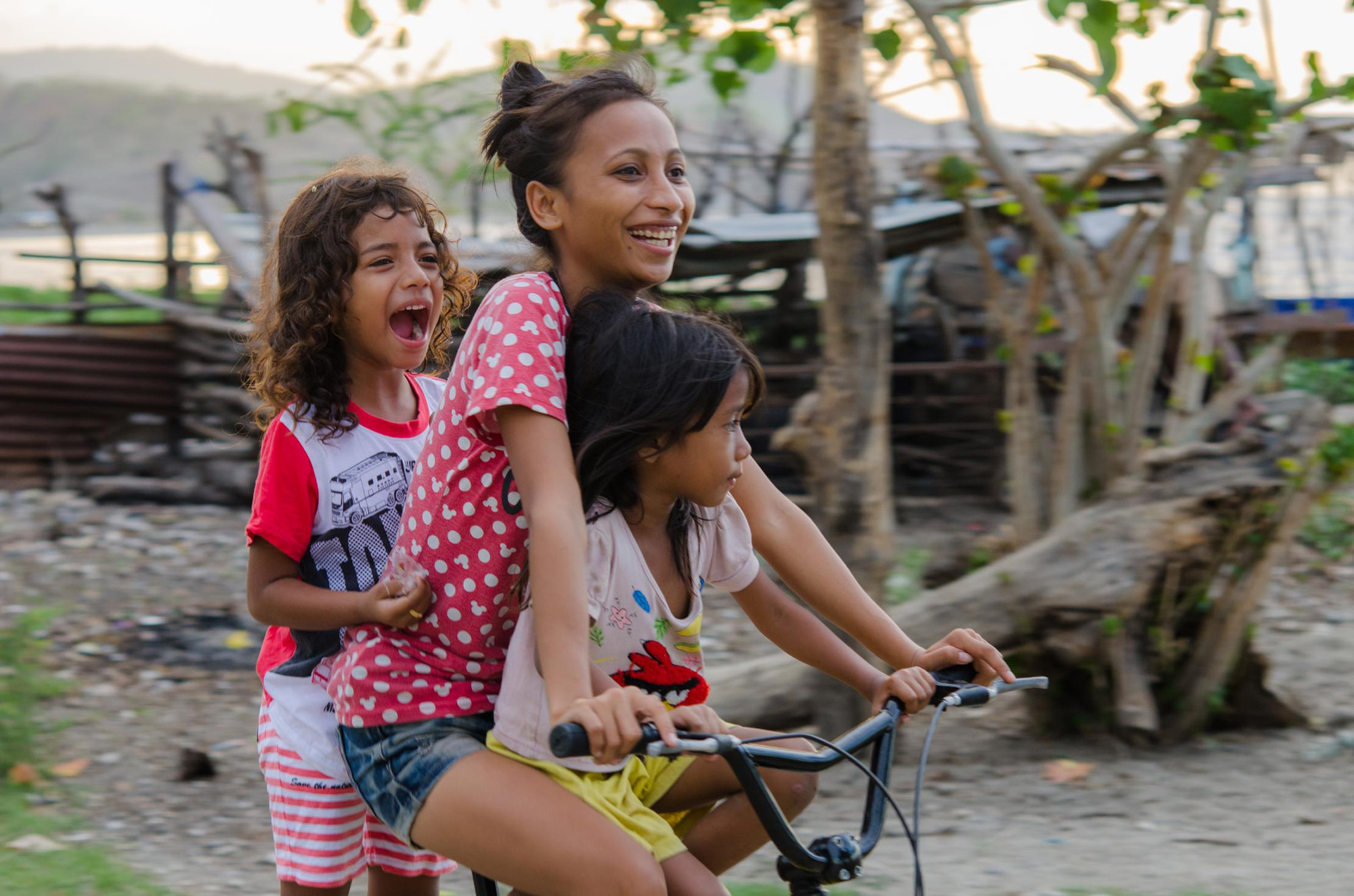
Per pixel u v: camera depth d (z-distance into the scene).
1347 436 5.19
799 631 2.51
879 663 5.10
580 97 2.28
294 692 2.69
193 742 5.82
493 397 2.07
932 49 5.31
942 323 10.28
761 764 1.99
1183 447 5.33
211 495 10.09
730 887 4.00
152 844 4.74
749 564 2.40
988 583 5.20
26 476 10.41
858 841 2.09
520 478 2.08
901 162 9.83
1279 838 4.41
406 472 2.75
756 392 2.19
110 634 7.23
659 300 2.55
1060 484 5.59
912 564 7.95
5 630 6.57
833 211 4.80
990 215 8.95
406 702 2.26
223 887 4.30
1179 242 9.08
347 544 2.69
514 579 2.22
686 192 2.33
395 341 2.71
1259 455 5.23
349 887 2.71
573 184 2.28
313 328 2.68
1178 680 5.44
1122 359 5.87
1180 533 5.08
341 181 2.74
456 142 9.02
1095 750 5.38
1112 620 5.09
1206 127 4.86
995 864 4.24
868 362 4.88
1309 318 9.55
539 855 2.05
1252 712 5.62
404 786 2.20
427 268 2.79
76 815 5.00
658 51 5.51
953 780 5.14
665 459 2.14
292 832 2.67
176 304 10.73
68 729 5.92
